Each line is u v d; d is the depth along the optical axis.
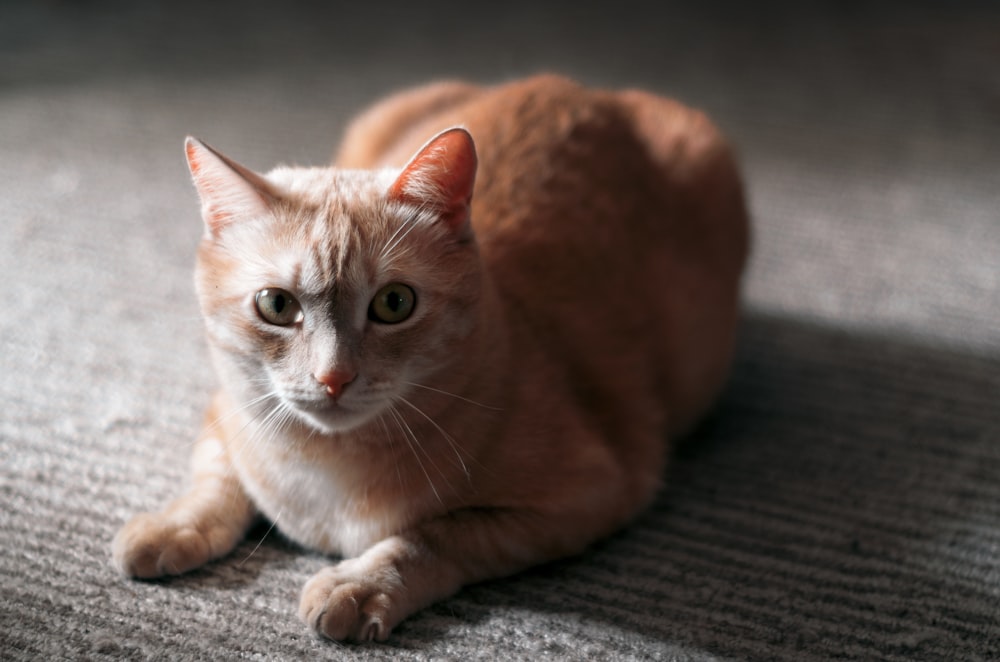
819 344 0.93
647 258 0.83
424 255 0.70
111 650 0.68
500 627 0.71
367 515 0.73
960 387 0.89
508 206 0.80
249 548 0.75
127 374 0.87
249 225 0.70
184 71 1.43
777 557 0.76
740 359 0.92
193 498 0.75
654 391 0.82
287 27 1.63
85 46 1.50
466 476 0.73
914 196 1.14
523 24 1.70
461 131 0.69
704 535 0.77
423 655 0.69
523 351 0.76
